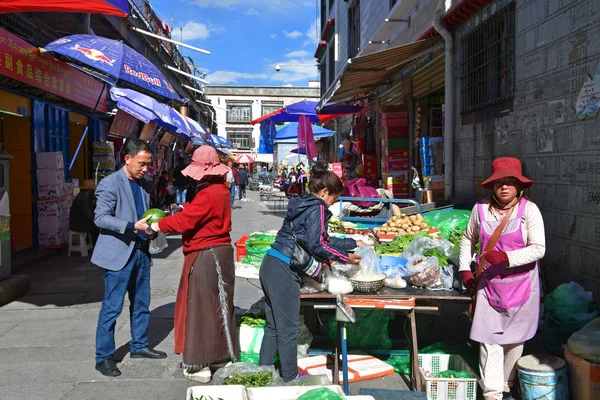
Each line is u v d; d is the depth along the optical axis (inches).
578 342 134.6
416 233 231.1
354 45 760.3
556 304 168.2
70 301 255.8
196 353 155.2
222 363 171.0
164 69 813.9
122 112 414.3
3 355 182.4
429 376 151.7
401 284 163.9
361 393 142.4
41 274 318.0
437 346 177.5
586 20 186.2
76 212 371.9
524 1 236.8
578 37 191.5
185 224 153.6
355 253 168.1
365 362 173.0
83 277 309.9
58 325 216.5
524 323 138.0
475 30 298.2
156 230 157.4
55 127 420.5
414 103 469.1
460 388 145.9
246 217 671.1
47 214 383.2
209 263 156.6
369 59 343.9
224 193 160.9
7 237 265.7
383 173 500.4
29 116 371.6
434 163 386.0
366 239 218.2
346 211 308.8
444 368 166.7
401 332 195.8
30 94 366.9
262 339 168.6
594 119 180.7
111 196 167.2
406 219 262.7
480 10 288.8
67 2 219.8
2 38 289.7
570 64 197.3
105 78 322.0
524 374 137.9
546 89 216.4
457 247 177.5
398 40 514.6
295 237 150.1
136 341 180.1
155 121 380.8
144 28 625.9
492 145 276.1
